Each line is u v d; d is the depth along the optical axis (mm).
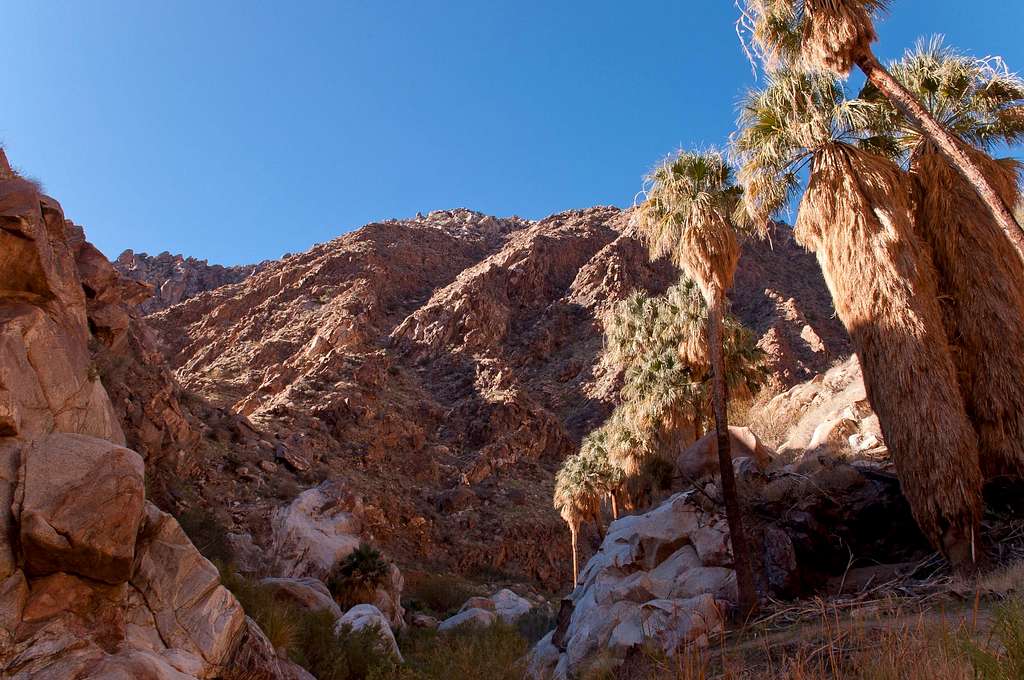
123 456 6320
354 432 68375
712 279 13492
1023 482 10672
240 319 117750
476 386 89125
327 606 16156
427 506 61000
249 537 31984
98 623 5844
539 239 130500
